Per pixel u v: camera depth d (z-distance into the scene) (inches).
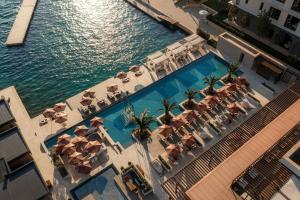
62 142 1566.2
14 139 1433.3
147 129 1704.0
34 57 2306.8
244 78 1977.1
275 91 1892.2
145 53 2305.6
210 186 1147.9
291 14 1941.4
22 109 1854.1
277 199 1001.5
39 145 1642.5
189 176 1365.7
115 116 1803.6
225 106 1797.5
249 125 1592.0
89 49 2356.1
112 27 2546.8
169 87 1974.7
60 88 2078.0
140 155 1587.1
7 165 1309.1
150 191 1425.9
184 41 2190.0
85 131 1624.0
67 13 2706.7
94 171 1521.9
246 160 1243.2
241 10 2255.2
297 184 1032.2
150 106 1859.0
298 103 1485.0
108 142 1644.9
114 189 1462.8
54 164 1530.5
